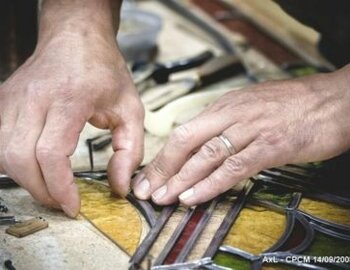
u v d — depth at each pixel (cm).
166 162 123
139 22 210
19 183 119
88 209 123
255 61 198
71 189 117
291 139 119
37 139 115
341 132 120
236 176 119
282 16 223
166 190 121
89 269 108
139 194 123
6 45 171
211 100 162
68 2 138
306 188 129
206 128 121
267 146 119
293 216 120
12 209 123
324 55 171
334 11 150
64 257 110
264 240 115
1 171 121
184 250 110
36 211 122
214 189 119
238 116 121
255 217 121
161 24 211
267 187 130
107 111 128
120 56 135
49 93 119
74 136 117
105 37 134
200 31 221
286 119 120
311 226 117
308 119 120
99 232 117
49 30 134
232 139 119
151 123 156
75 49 128
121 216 121
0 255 110
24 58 173
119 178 124
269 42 212
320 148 120
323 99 122
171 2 240
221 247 112
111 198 126
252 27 224
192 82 176
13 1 166
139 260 108
